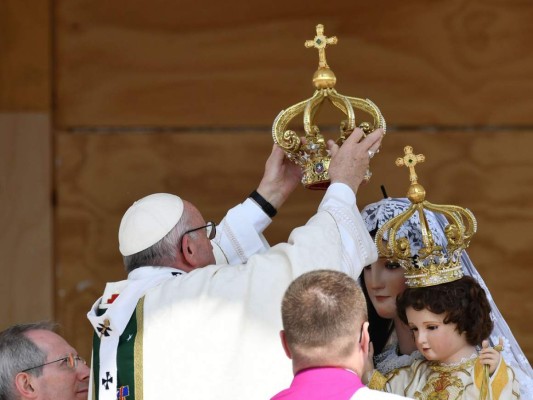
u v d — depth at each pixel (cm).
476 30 2405
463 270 1516
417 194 1411
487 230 2389
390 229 1441
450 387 1389
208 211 2412
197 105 2423
